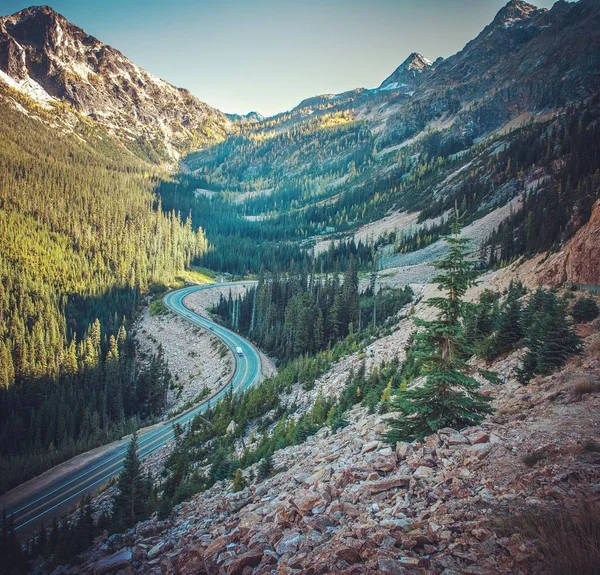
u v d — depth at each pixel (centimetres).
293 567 796
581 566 527
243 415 4581
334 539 830
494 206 14325
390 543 743
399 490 987
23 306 11806
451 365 1263
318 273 15425
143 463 4641
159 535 1684
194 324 10556
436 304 1281
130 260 15425
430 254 13712
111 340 9769
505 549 642
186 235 19512
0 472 5353
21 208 16550
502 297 3525
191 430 4800
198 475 2945
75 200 18950
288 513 1063
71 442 6556
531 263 4028
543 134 17550
